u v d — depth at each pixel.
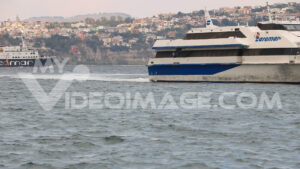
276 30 165.25
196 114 101.19
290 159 60.44
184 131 79.94
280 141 71.06
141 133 78.38
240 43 168.25
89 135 76.81
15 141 71.69
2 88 192.38
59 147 67.81
